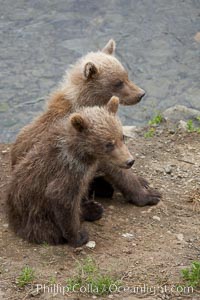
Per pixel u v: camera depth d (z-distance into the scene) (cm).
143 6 2378
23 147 1255
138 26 2264
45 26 2272
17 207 1159
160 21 2292
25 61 2111
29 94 1975
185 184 1379
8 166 1453
